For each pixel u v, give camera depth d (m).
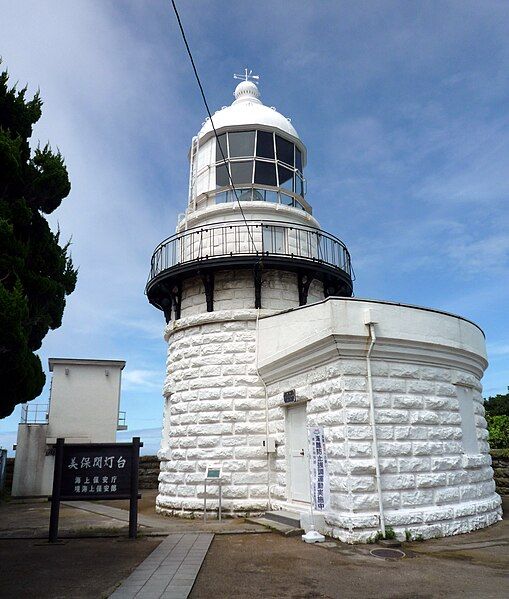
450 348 10.69
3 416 9.49
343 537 8.75
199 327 13.65
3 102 10.05
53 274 10.66
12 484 19.67
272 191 15.21
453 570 6.91
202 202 15.63
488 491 11.10
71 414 21.20
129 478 9.75
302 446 10.93
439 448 9.96
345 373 9.45
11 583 6.27
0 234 8.67
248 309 13.23
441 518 9.38
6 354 8.30
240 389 12.67
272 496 11.80
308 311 10.69
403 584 6.21
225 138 15.62
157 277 14.34
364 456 9.09
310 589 6.01
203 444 12.59
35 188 10.14
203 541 8.83
